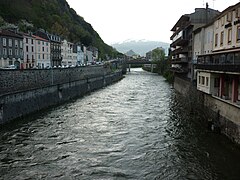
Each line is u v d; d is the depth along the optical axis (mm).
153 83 89875
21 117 35938
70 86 55844
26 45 70938
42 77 47500
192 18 56688
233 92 25609
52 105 46156
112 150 23688
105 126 31750
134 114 38406
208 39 42844
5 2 97438
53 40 88875
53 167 20094
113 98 55281
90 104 47750
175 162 20984
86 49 133750
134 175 18875
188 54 57688
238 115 23156
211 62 30859
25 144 25062
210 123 29734
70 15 165875
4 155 22297
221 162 20750
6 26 77750
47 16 125250
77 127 31281
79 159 21656
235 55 23812
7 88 36312
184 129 30000
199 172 19219
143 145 24922
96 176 18703
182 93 57906
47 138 26969
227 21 32969
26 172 19234
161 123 32906
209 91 30875
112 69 128250
